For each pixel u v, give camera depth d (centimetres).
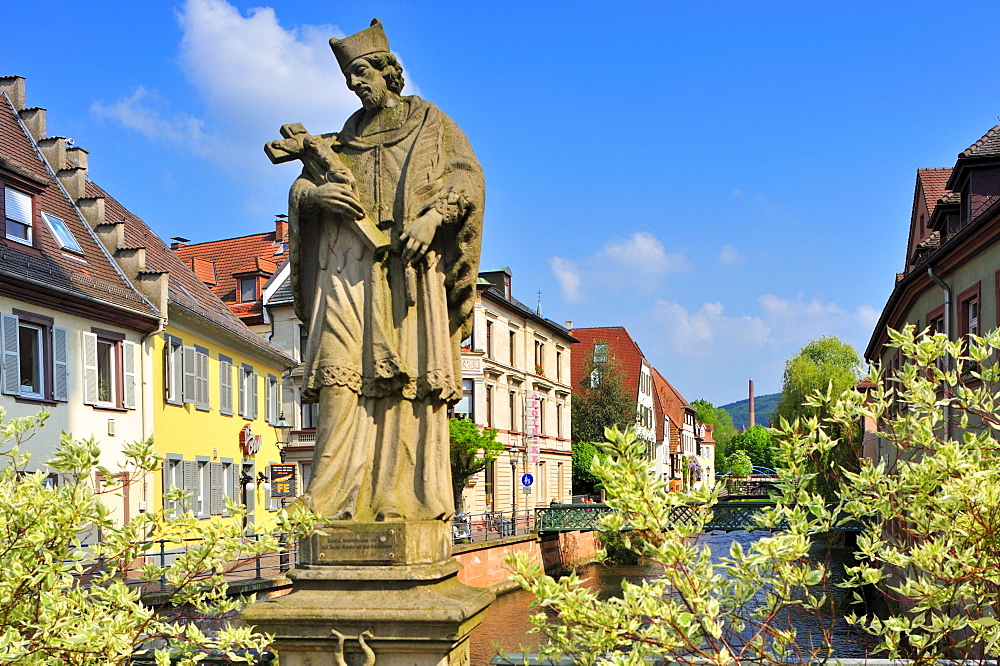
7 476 479
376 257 471
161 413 2638
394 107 495
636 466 365
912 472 396
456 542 2961
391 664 420
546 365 5772
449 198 466
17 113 2727
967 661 402
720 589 394
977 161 1880
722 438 14462
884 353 3328
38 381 2139
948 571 392
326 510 455
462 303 486
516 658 413
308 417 4425
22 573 410
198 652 433
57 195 2578
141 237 3216
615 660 352
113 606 420
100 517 442
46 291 2131
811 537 482
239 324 3409
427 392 465
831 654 418
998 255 1688
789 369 6169
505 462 5000
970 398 430
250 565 2066
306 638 422
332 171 477
